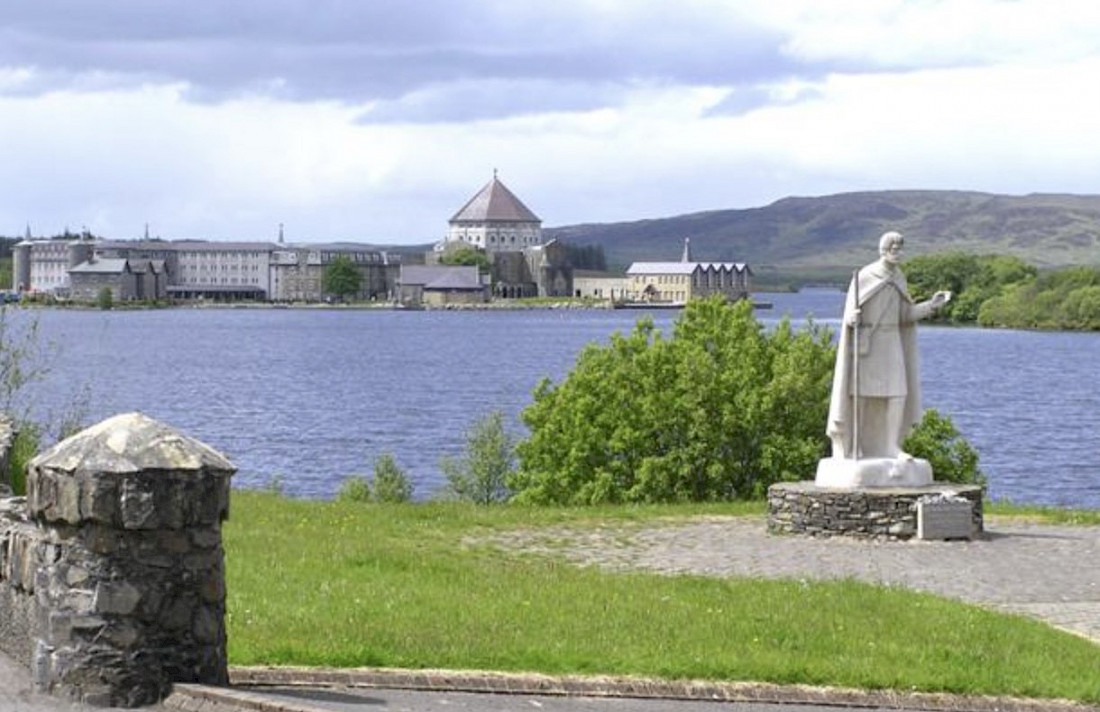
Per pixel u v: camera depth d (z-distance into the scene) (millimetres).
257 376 161000
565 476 54281
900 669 19875
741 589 25766
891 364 36219
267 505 37438
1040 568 30469
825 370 54125
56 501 14562
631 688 18219
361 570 25859
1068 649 22125
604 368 55906
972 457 53031
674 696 18281
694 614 22812
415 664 18453
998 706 18953
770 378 54469
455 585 24688
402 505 40594
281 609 21344
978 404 132500
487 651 19125
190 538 14773
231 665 17688
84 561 14531
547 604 23078
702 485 53469
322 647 18734
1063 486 79625
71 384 132250
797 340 54469
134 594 14555
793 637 21453
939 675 19750
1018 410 126375
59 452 14664
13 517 16641
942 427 52750
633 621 21984
